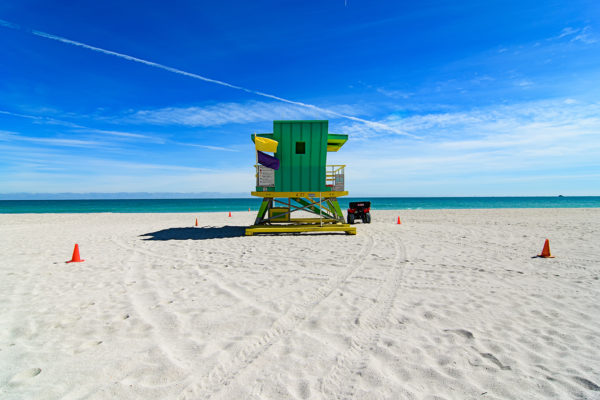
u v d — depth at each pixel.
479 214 23.20
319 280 5.41
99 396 2.28
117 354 2.91
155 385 2.42
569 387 2.35
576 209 31.12
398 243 9.27
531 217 19.53
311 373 2.58
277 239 10.32
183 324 3.61
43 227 15.20
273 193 11.45
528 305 4.13
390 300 4.38
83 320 3.74
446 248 8.39
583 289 4.79
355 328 3.47
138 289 4.99
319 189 11.60
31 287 5.12
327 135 11.40
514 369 2.62
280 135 11.38
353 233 11.46
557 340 3.15
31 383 2.45
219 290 4.89
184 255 7.74
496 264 6.52
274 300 4.41
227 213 27.56
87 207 59.25
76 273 6.05
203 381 2.47
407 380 2.47
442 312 3.92
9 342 3.18
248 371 2.62
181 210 44.50
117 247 9.05
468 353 2.89
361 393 2.30
